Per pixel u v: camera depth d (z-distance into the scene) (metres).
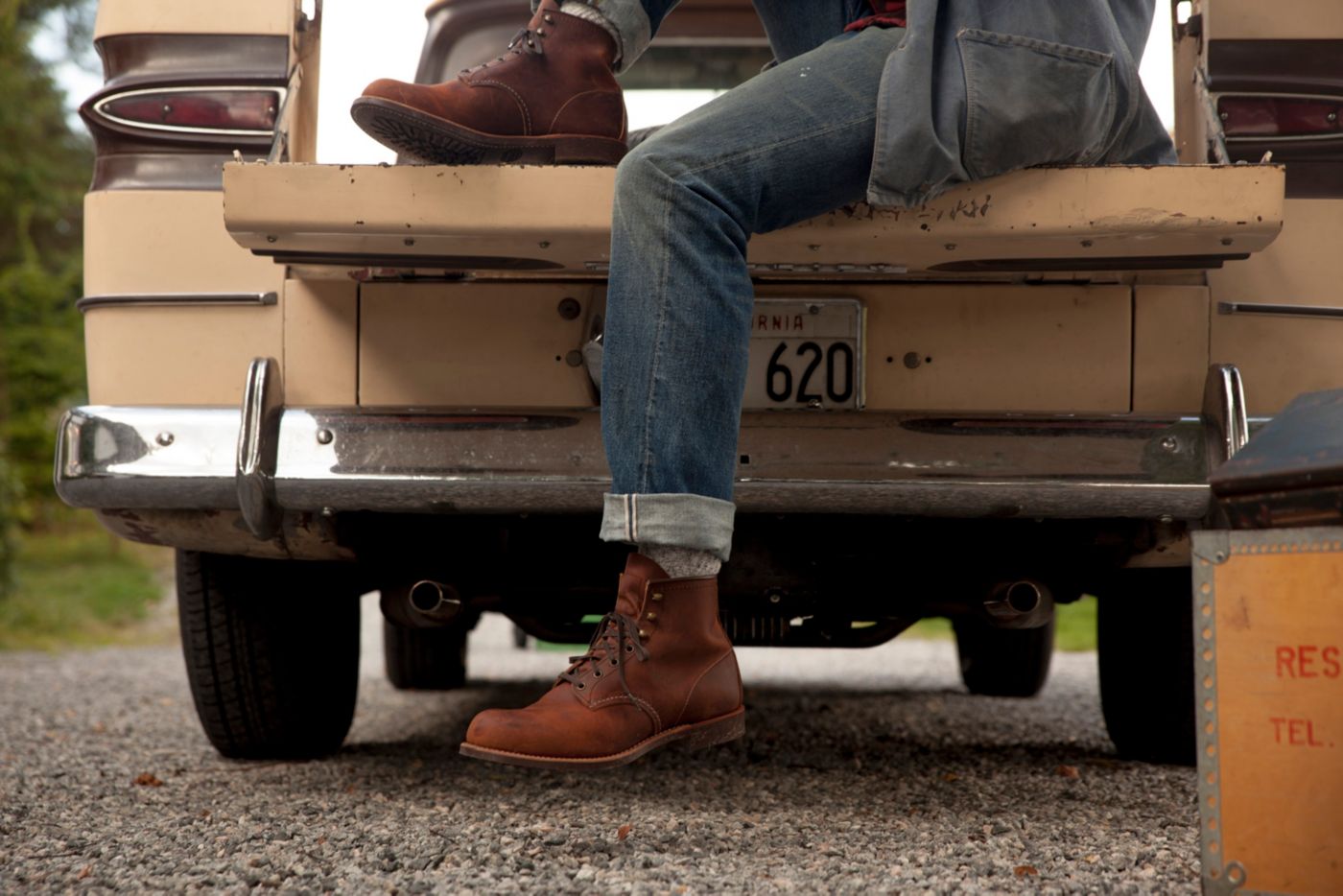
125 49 2.36
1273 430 1.49
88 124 2.38
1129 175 1.94
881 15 2.00
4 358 13.60
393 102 1.90
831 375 2.29
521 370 2.31
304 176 1.98
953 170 1.87
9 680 5.23
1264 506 1.44
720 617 2.49
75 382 13.68
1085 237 1.96
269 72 2.32
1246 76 2.27
